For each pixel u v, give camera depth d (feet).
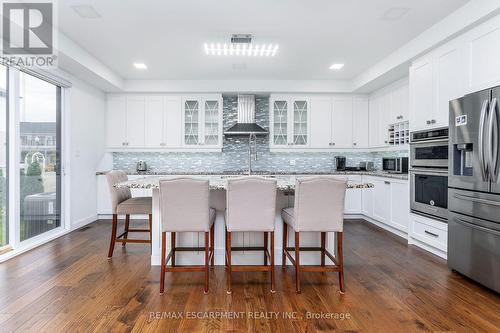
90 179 15.74
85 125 15.17
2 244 10.29
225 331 6.02
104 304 7.06
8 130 10.44
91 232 13.83
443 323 6.31
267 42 11.73
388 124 15.67
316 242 9.71
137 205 10.19
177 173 16.87
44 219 12.40
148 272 9.06
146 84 17.08
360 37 11.27
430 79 10.76
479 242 7.98
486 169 7.70
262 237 9.70
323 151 18.44
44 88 12.35
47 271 9.05
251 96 17.89
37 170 11.94
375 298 7.45
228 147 18.75
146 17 9.66
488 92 7.66
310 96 17.87
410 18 9.77
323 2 8.80
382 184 14.69
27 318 6.40
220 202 9.68
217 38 11.32
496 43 7.95
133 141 17.54
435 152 10.44
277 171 18.29
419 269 9.39
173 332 5.96
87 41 11.60
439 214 10.24
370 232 14.20
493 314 6.66
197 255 9.57
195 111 17.72
